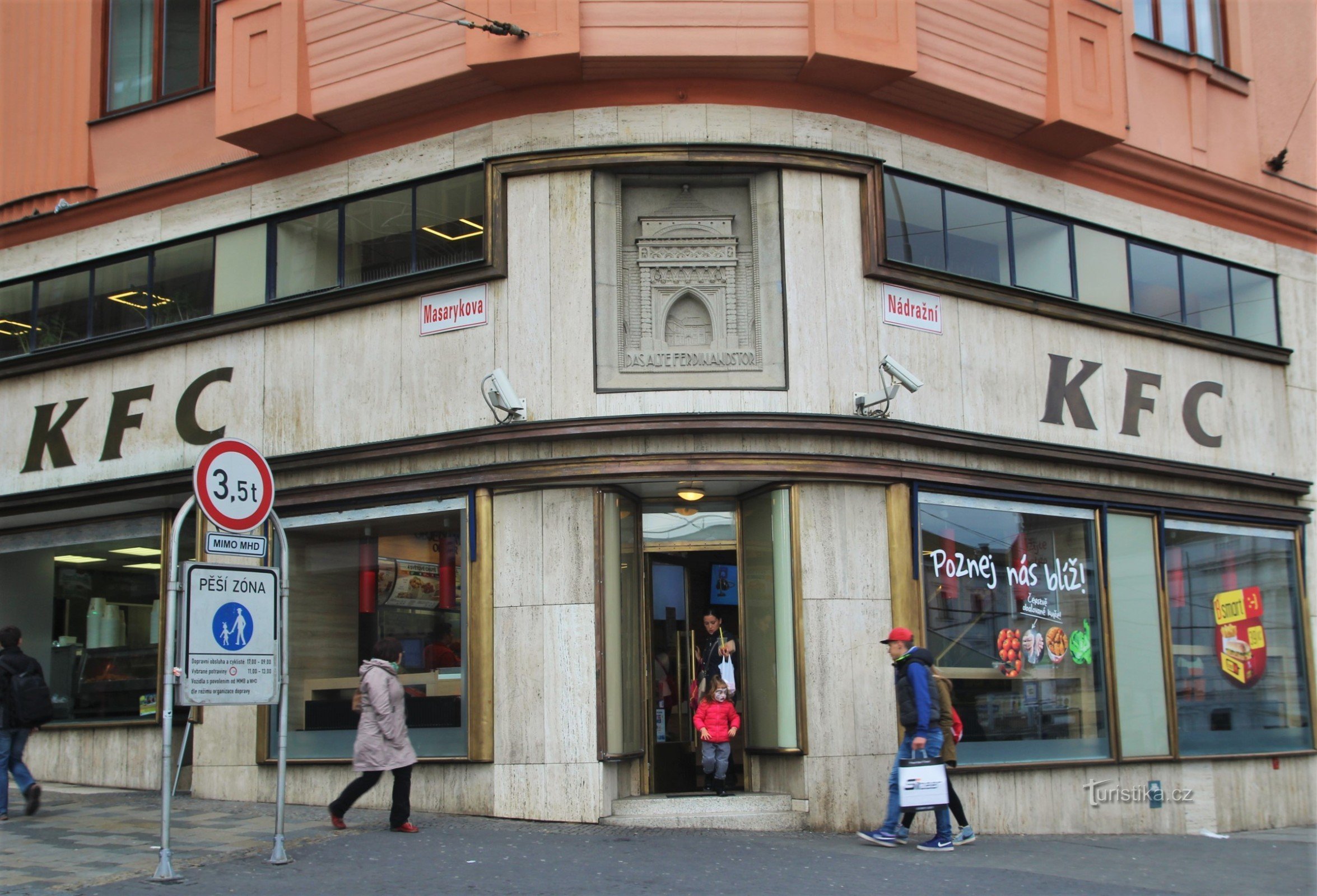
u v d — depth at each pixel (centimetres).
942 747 1109
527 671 1219
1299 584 1652
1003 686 1338
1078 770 1376
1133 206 1586
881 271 1316
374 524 1317
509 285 1283
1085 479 1455
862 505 1267
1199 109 1659
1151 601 1493
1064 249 1508
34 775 1539
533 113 1300
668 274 1284
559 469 1226
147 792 1438
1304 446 1705
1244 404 1652
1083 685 1408
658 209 1298
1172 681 1479
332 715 1319
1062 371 1467
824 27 1263
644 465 1213
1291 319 1728
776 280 1277
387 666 1106
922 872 955
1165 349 1580
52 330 1599
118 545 1534
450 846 1012
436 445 1279
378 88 1327
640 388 1247
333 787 1299
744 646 1283
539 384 1257
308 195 1422
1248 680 1571
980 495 1356
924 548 1298
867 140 1343
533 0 1248
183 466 1455
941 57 1345
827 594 1234
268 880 870
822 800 1195
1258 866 1112
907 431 1291
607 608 1221
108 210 1570
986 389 1391
